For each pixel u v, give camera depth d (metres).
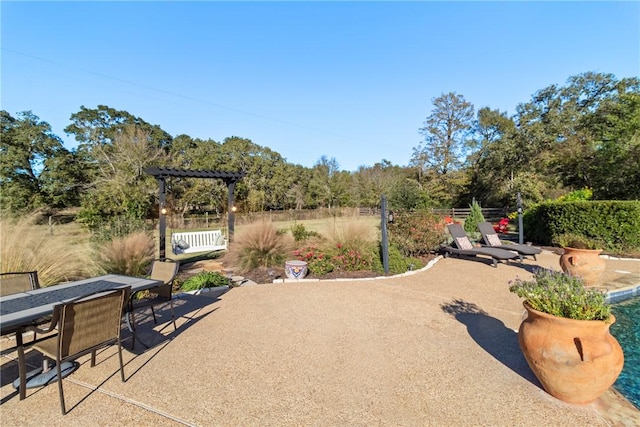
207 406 2.20
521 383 2.48
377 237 7.62
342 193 33.12
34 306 2.37
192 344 3.21
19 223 4.96
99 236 6.40
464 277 6.11
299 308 4.33
